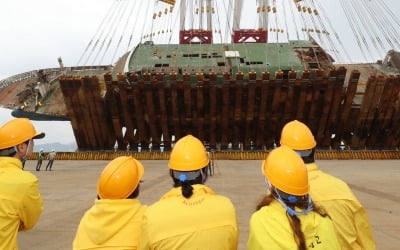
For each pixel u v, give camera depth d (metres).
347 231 3.14
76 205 11.52
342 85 32.06
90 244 2.83
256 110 34.66
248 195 13.42
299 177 2.53
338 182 3.36
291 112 34.00
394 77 31.84
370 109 34.19
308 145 3.53
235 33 47.69
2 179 3.36
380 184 16.17
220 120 35.03
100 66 43.31
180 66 36.50
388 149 36.69
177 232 2.60
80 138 37.41
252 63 37.78
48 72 43.22
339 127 35.44
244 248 6.77
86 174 21.98
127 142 37.78
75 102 34.78
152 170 24.11
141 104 34.22
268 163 2.79
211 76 31.73
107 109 36.00
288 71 33.78
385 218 9.27
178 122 34.97
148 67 35.62
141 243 2.70
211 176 20.12
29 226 3.67
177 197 2.81
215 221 2.67
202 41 47.12
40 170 25.16
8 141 3.65
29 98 40.34
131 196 2.98
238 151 34.53
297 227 2.36
